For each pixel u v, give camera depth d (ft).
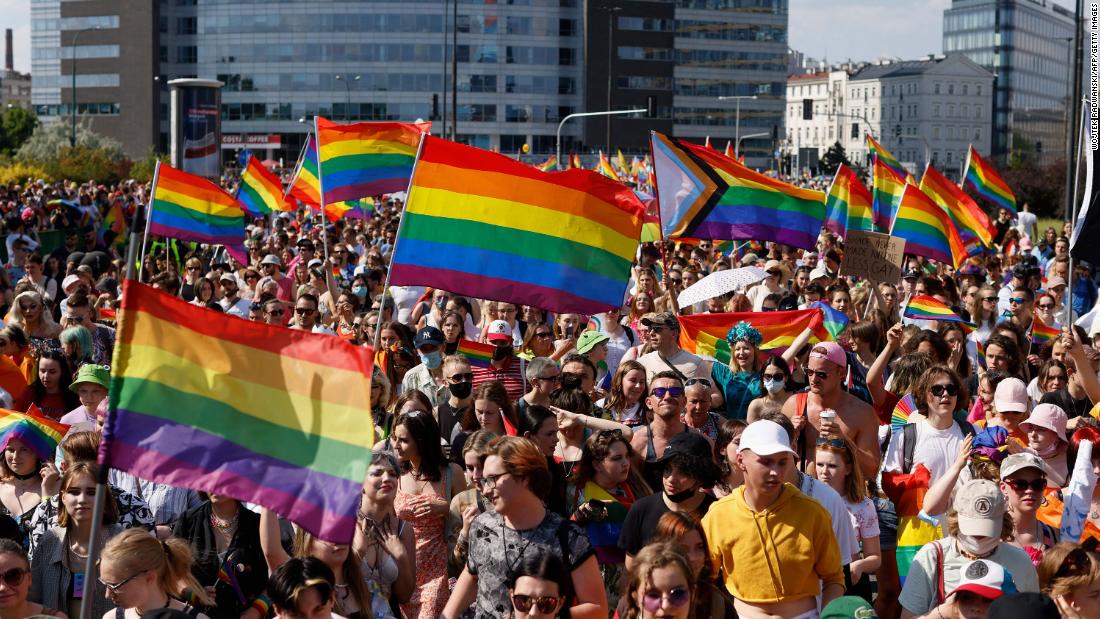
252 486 18.31
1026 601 15.96
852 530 22.41
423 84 426.92
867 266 44.98
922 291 46.78
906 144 571.69
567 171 31.22
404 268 31.30
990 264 66.13
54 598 22.09
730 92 474.90
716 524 20.34
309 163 67.21
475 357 35.24
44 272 59.41
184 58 439.63
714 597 20.25
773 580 19.79
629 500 23.95
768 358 35.45
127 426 18.42
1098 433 26.05
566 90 440.45
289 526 22.80
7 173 213.46
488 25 428.56
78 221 97.09
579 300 31.42
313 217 103.35
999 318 50.98
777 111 482.69
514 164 31.32
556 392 29.27
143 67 437.58
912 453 27.58
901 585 24.82
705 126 471.62
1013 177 194.49
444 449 27.17
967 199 64.49
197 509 22.58
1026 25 593.01
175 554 19.83
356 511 18.11
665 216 41.91
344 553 20.67
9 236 60.23
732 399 33.99
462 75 426.92
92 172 232.94
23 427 25.29
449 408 30.66
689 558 19.20
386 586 22.62
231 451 18.44
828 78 625.82
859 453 26.86
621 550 23.12
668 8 450.71
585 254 31.45
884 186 64.85
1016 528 22.11
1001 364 33.63
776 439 19.61
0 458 25.49
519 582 19.30
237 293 52.47
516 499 19.52
